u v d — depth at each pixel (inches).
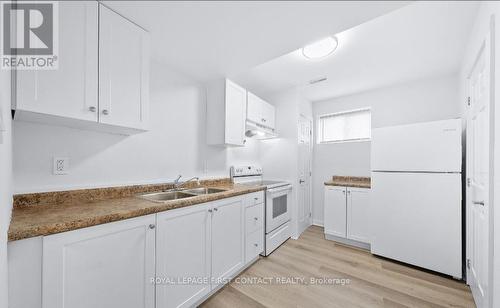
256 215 87.1
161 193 73.0
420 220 81.7
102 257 40.1
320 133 142.9
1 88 22.7
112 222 41.4
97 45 47.8
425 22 62.1
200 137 92.0
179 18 53.1
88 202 53.9
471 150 68.9
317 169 142.1
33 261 32.5
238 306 60.9
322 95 130.4
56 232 34.1
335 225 111.8
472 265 66.1
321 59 85.7
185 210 55.8
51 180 51.7
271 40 62.2
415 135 83.8
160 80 76.7
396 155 88.0
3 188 25.5
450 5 55.4
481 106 58.2
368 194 101.7
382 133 92.2
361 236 103.3
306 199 133.9
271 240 97.3
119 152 65.0
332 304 61.8
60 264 35.0
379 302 62.6
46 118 44.3
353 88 118.8
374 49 77.3
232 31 58.1
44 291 33.3
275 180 125.4
